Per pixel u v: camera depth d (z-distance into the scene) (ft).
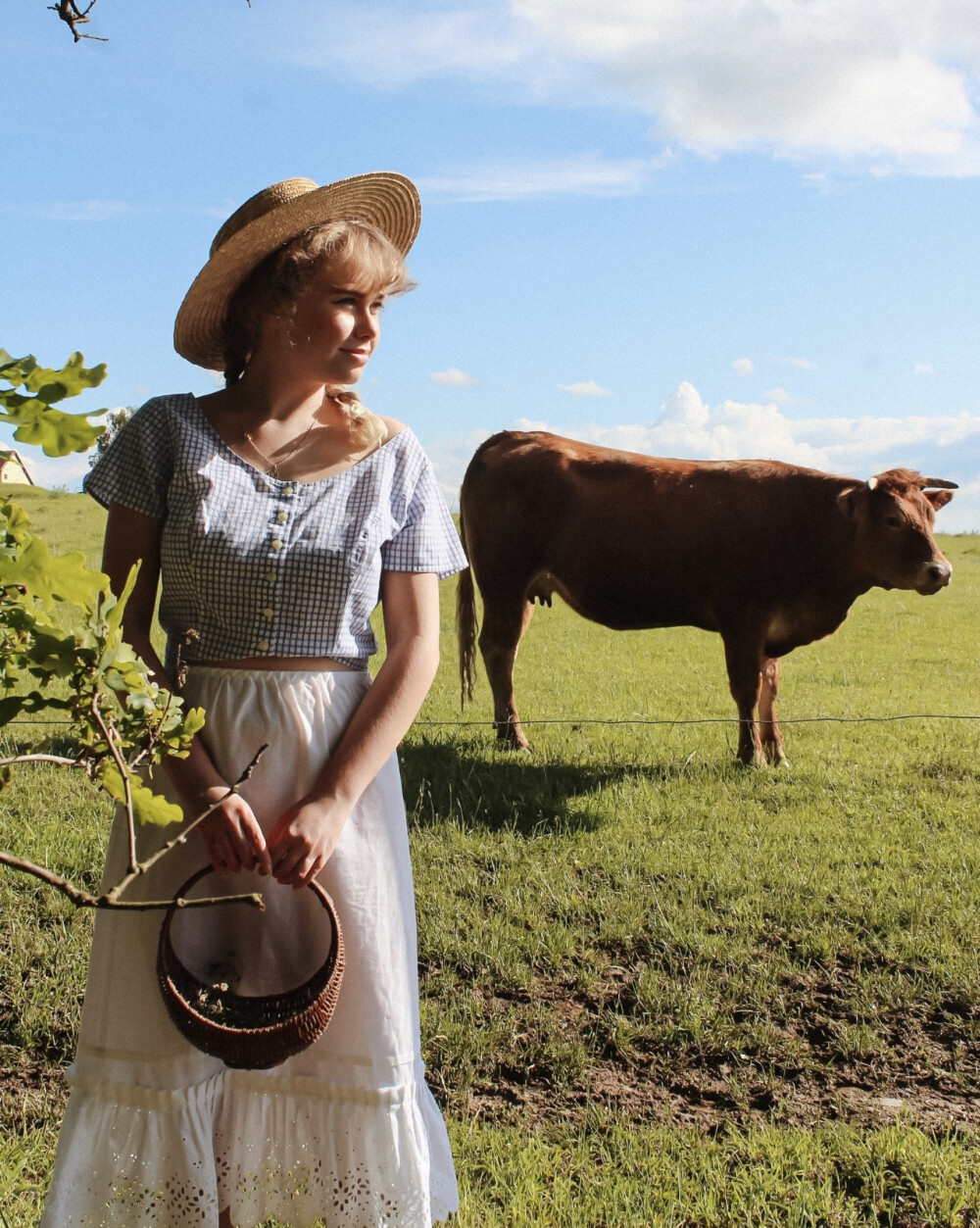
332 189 7.64
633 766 24.85
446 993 13.28
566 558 27.66
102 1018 7.00
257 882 7.23
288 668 7.38
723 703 34.73
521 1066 11.78
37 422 4.10
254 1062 6.32
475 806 20.76
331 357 7.45
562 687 37.37
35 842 17.30
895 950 14.62
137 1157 6.84
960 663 45.24
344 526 7.42
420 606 7.86
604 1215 8.98
